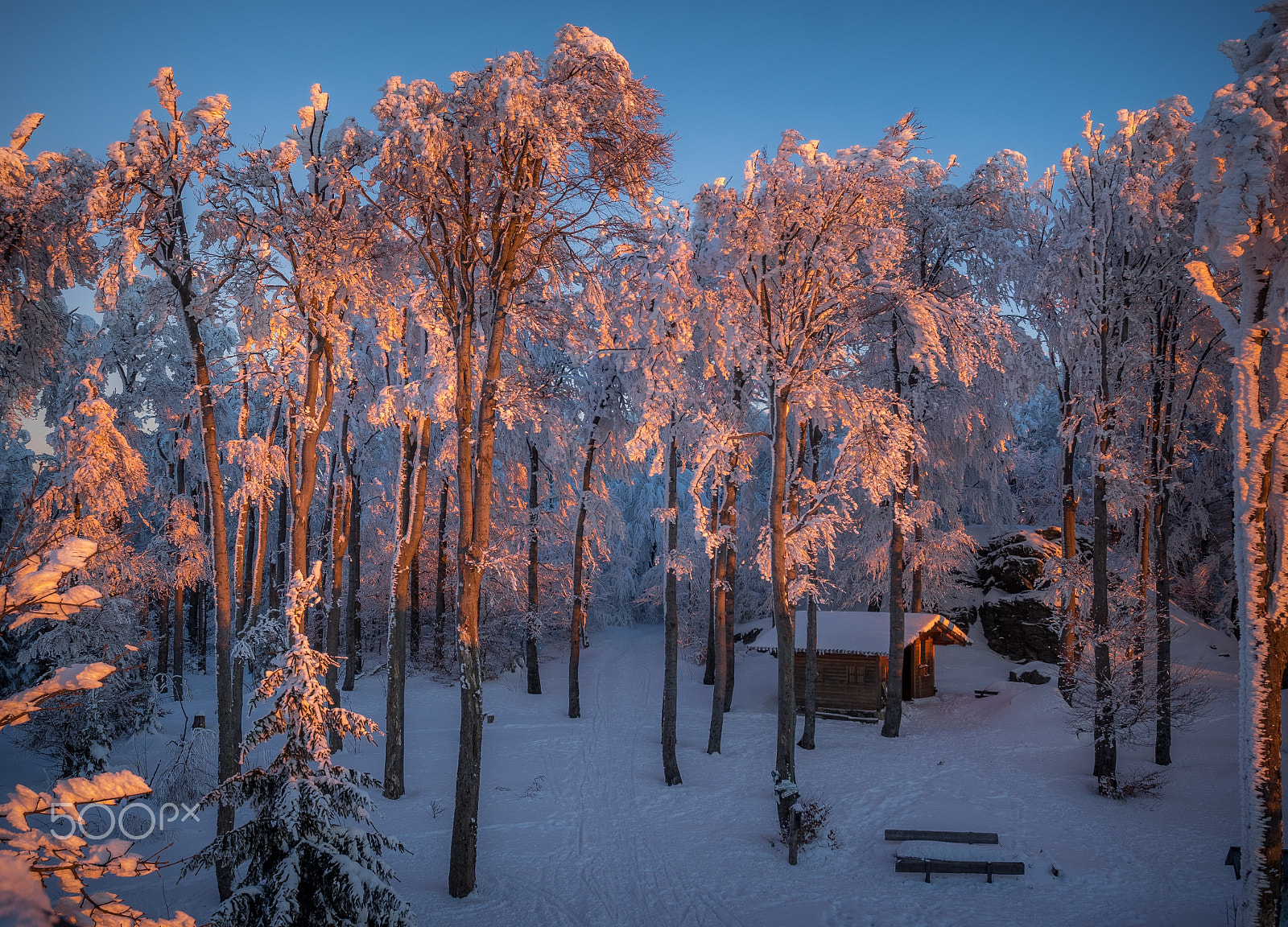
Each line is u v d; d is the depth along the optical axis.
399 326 18.48
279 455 18.91
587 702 31.44
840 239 17.16
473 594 14.51
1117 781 19.22
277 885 7.46
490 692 32.09
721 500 30.28
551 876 14.78
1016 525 36.31
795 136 17.31
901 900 13.64
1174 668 25.33
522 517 34.41
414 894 13.76
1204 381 23.42
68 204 14.73
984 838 15.74
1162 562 21.17
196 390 15.57
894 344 25.12
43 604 3.63
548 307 17.09
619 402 30.78
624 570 50.44
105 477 22.03
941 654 33.91
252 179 15.08
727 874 14.94
